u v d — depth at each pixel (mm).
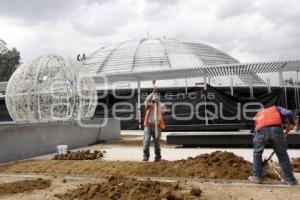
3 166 10484
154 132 10508
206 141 14031
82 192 6902
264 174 7797
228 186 7398
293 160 9766
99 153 12211
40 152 13062
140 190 6688
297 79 32031
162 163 9180
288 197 6574
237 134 13875
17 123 13320
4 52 65750
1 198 6938
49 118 15352
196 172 8281
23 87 15336
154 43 58688
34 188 7656
